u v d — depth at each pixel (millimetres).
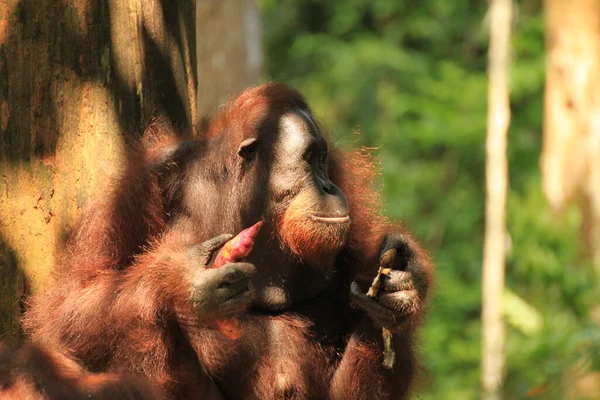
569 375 16984
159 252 7871
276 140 8414
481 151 31766
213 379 8297
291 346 8406
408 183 32188
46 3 8211
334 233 8188
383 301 8039
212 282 7316
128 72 8562
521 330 22016
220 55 17562
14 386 6848
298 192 8320
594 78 24859
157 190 8344
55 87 8258
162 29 8812
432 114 31656
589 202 24344
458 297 26562
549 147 25453
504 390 20203
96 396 6883
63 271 8156
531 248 21719
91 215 8258
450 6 35250
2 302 8188
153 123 8703
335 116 33844
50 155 8273
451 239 31844
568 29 25109
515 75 31109
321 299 8844
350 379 8352
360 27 36719
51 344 7574
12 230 8188
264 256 8500
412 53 34969
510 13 24016
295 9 37812
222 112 9031
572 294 20375
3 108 8141
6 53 8133
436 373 23828
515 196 28188
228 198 8508
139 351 7680
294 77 36469
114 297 7812
